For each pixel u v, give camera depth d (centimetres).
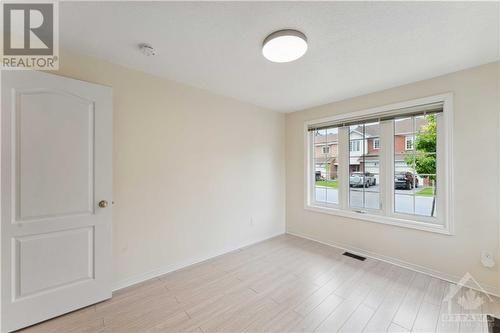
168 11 141
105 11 140
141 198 229
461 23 151
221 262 275
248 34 166
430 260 241
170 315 178
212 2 133
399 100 263
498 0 130
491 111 205
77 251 183
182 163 261
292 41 162
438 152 241
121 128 216
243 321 171
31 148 164
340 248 319
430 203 248
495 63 203
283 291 211
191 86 268
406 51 188
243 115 329
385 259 276
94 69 200
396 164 275
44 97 169
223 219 303
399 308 186
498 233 203
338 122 327
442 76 232
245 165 332
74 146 182
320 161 357
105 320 172
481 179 211
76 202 182
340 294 206
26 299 161
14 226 158
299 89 278
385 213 282
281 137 391
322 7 137
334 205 337
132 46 183
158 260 241
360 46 181
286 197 397
